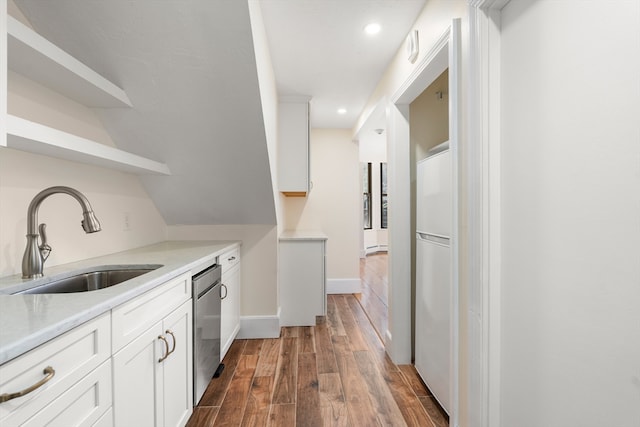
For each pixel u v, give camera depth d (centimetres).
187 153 206
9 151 124
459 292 144
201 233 270
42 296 94
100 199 176
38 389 68
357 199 431
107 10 136
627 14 74
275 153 267
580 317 88
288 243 303
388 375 210
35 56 115
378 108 287
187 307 154
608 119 79
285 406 176
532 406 108
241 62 157
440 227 175
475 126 126
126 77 162
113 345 95
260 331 273
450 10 146
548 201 100
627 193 75
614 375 79
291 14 181
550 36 98
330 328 298
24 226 130
